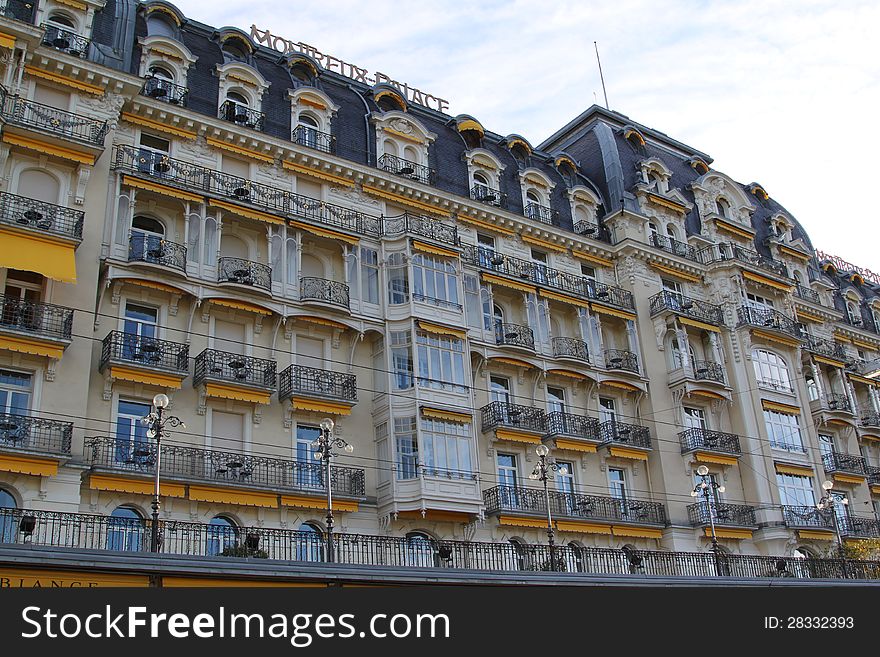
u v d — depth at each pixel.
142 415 27.69
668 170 45.47
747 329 42.25
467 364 33.16
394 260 33.59
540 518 32.69
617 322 39.97
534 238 39.28
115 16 31.56
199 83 32.97
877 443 49.22
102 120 29.47
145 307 29.14
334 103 36.16
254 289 30.09
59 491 24.34
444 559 29.67
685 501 37.31
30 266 25.45
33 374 25.45
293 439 29.69
